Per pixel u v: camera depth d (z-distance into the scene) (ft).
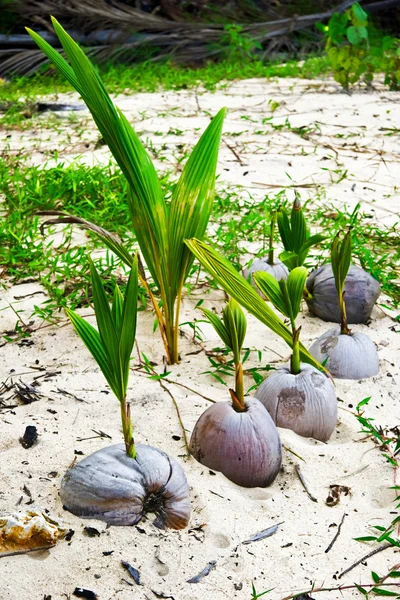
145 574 6.12
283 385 7.75
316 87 23.21
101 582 6.04
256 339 9.55
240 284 7.50
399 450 7.56
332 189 14.43
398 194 14.29
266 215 12.36
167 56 29.89
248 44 29.48
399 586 6.15
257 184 14.58
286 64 26.96
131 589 6.00
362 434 7.84
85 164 15.44
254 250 11.71
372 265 10.82
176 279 8.58
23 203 13.00
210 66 28.17
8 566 6.14
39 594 5.93
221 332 7.07
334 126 18.62
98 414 7.99
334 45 28.43
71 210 12.92
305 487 7.11
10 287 10.71
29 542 6.29
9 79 28.53
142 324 9.79
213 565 6.24
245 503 6.85
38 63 29.01
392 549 6.50
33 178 13.82
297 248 9.23
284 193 13.71
